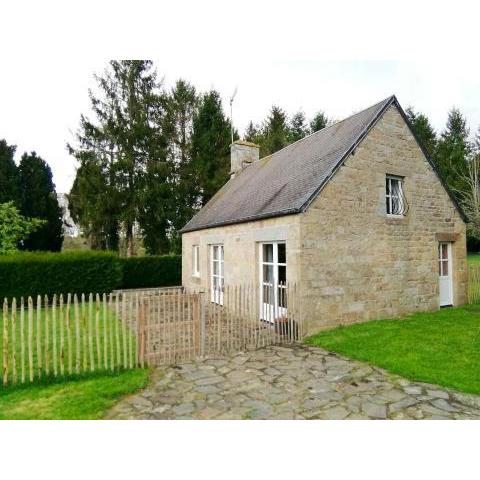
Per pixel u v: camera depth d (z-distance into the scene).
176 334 6.88
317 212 8.84
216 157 29.73
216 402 4.85
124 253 27.03
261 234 10.20
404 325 9.08
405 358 6.49
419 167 11.15
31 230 22.69
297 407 4.66
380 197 10.11
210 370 6.18
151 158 25.27
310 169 10.34
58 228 28.89
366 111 11.17
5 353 5.43
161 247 25.83
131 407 4.71
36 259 14.10
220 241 12.98
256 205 10.99
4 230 19.50
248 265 10.90
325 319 8.87
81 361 6.68
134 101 25.45
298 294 8.49
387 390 5.18
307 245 8.66
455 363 6.21
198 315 7.10
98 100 25.06
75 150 24.50
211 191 28.66
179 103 29.88
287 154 14.04
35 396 5.03
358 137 9.62
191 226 16.30
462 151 35.12
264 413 4.51
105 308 6.14
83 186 23.81
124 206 24.33
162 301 6.77
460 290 12.11
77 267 14.70
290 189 10.08
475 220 17.52
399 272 10.38
